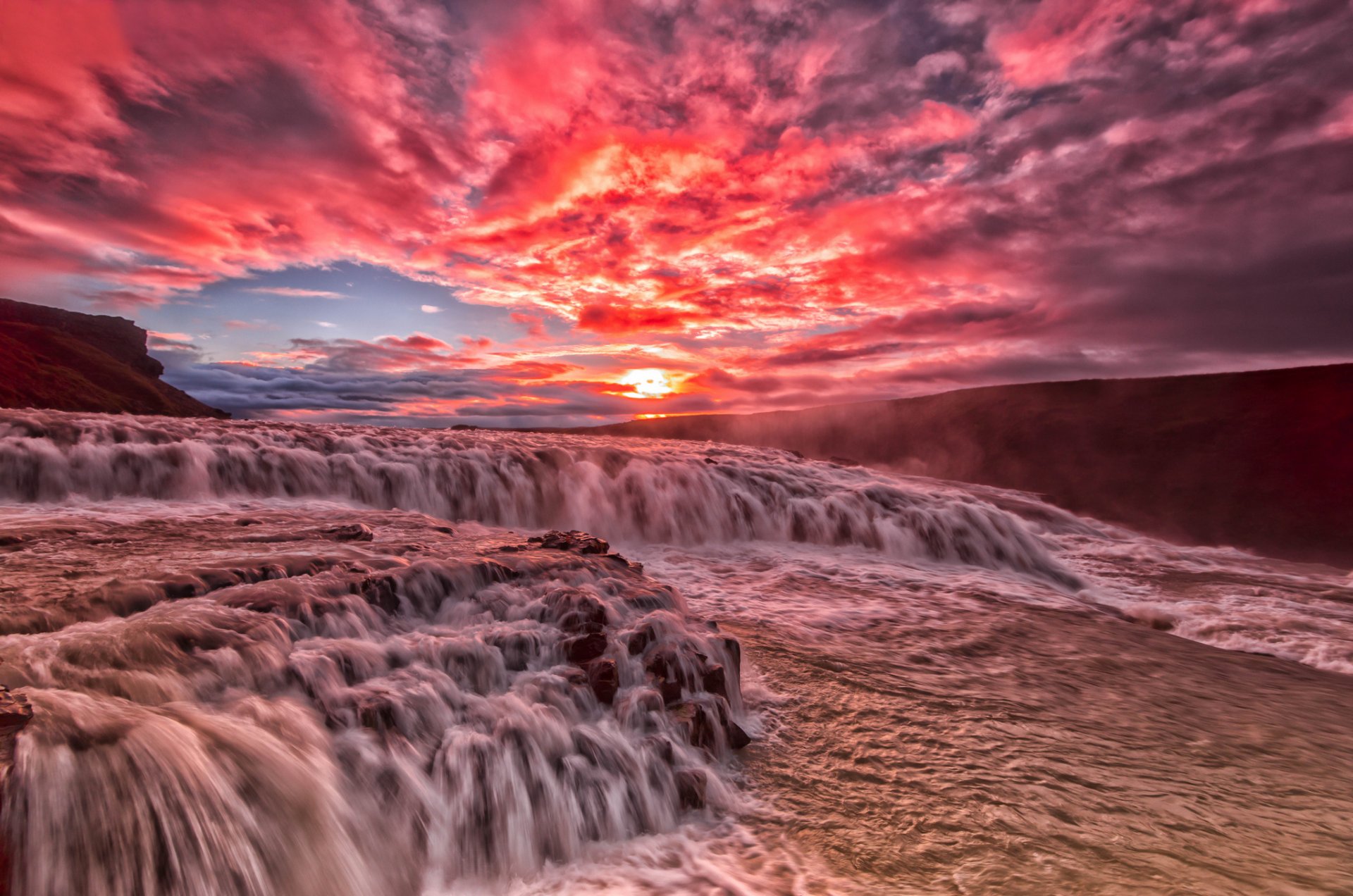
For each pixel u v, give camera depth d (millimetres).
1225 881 2857
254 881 2115
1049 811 3441
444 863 2646
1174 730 4809
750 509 12555
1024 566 12039
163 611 3352
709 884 2676
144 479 8695
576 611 4289
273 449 10102
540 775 3047
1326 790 3955
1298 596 10672
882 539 12320
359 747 2787
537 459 12211
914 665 5848
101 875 1863
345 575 4246
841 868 2840
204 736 2393
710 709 3914
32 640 2910
